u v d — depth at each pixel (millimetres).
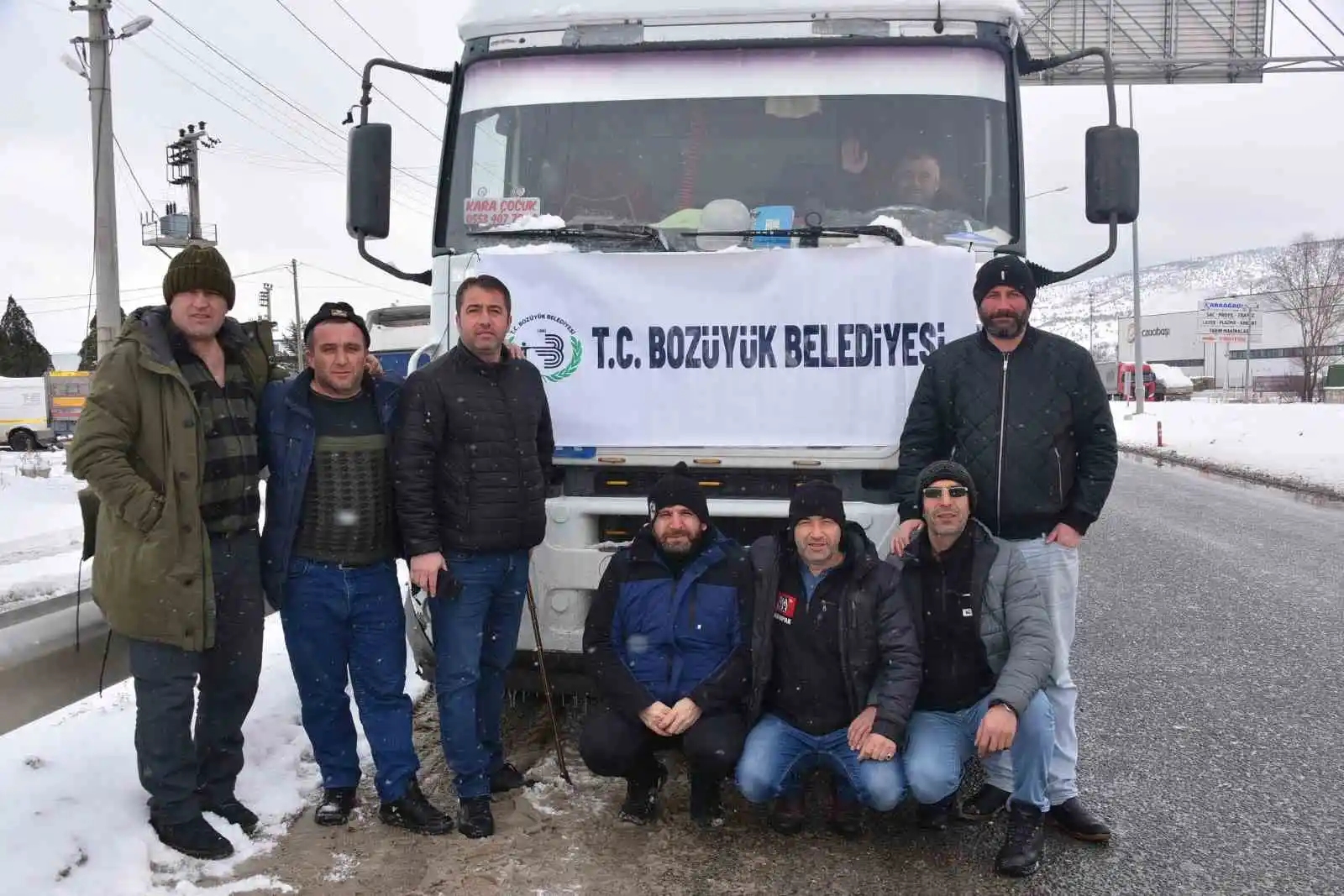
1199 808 3920
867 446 4035
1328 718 4941
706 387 4094
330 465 3586
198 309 3301
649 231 4195
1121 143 4223
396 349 15148
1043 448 3537
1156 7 13109
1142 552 9773
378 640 3693
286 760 4215
